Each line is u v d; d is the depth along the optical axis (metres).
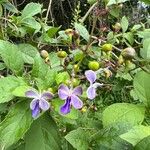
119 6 0.30
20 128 0.18
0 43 0.20
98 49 0.25
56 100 0.19
